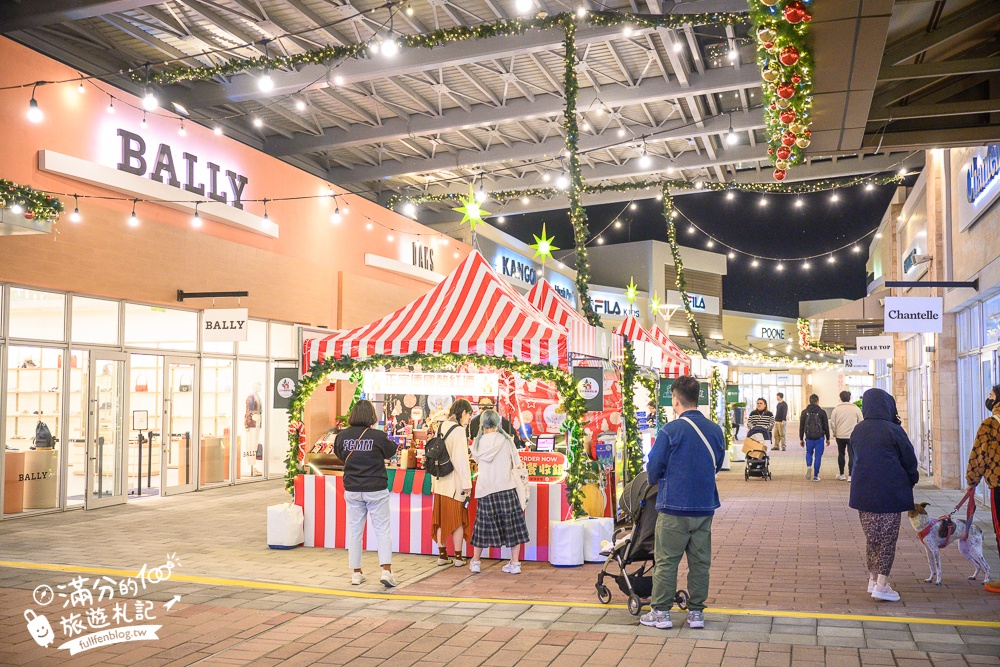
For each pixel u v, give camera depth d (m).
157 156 14.29
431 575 7.67
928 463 17.23
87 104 12.80
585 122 22.95
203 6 14.91
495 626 5.78
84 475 12.59
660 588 5.60
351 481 7.13
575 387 8.66
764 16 6.18
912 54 8.63
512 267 34.03
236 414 16.55
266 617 6.06
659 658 4.98
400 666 4.93
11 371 11.41
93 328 12.89
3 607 6.34
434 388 10.16
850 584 7.00
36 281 11.68
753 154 25.00
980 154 11.40
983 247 11.44
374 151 24.55
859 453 6.51
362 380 10.31
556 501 8.44
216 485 15.88
